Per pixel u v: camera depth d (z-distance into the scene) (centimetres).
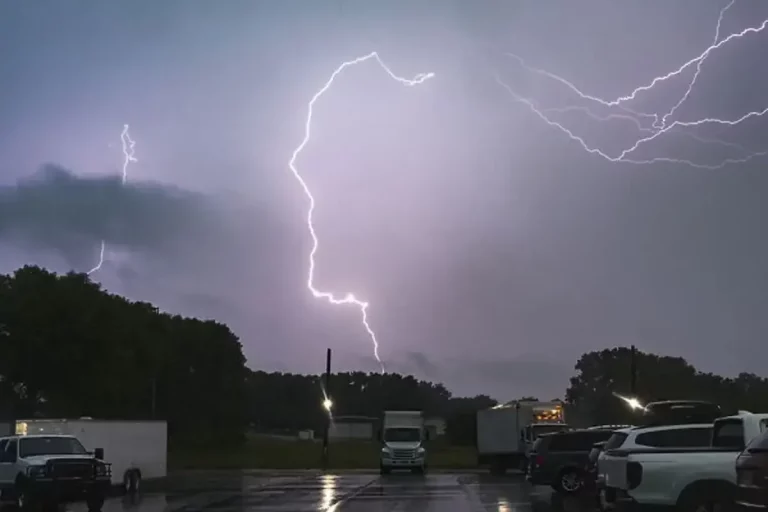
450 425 9169
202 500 2508
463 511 2038
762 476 1080
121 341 5903
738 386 6938
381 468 4162
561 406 4222
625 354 7588
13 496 2178
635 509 1410
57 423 2719
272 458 6312
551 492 2662
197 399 8281
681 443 1531
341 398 13175
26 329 5384
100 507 2200
